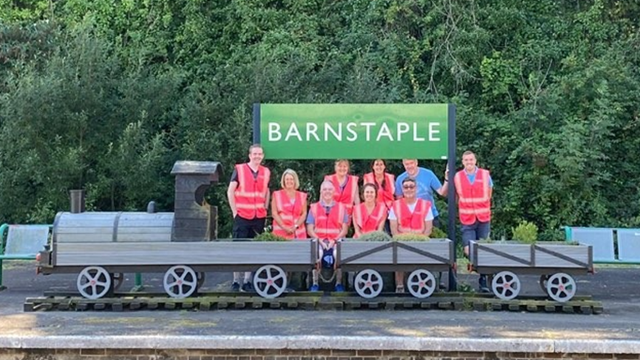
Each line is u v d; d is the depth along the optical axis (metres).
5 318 8.26
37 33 17.66
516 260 8.98
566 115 17.77
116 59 16.83
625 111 17.86
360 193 12.42
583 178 17.05
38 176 15.45
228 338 6.86
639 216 17.39
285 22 18.80
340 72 17.56
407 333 7.41
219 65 18.44
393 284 9.62
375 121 9.91
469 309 8.97
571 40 19.00
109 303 8.77
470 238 10.02
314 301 8.89
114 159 15.96
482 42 18.58
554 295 8.95
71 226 9.01
